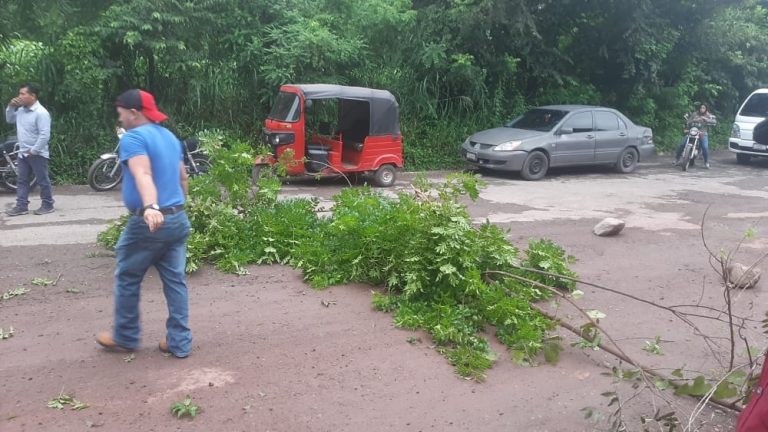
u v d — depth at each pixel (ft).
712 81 75.31
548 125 47.85
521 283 18.81
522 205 36.29
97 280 19.99
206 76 45.24
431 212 18.07
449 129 51.72
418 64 50.96
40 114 28.71
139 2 40.06
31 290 18.93
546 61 57.82
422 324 16.90
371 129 40.27
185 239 14.61
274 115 39.50
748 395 12.31
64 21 40.52
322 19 45.93
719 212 36.06
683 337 17.70
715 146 72.54
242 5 44.68
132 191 13.60
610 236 29.25
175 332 14.69
